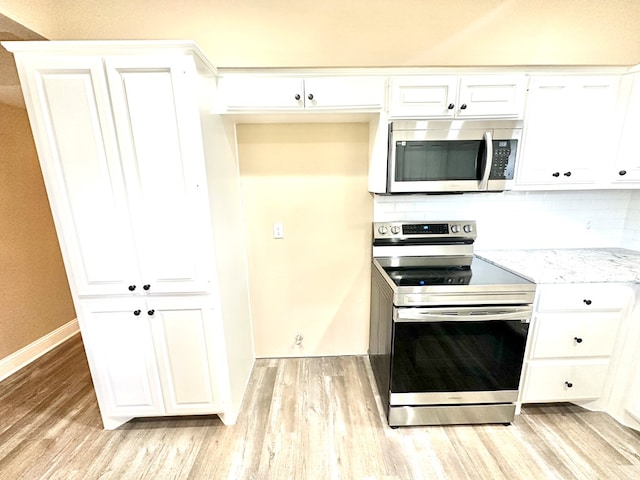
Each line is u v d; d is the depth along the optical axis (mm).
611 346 1665
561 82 1684
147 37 1773
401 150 1705
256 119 1906
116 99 1310
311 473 1440
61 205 1415
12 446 1613
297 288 2318
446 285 1526
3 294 2260
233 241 1896
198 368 1653
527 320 1564
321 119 1943
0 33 1625
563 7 1799
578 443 1582
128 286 1513
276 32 1797
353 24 1801
